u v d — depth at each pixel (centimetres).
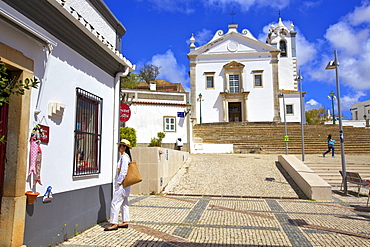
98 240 550
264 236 603
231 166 1633
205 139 2892
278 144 2708
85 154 631
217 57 3756
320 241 577
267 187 1244
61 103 531
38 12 470
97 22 707
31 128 463
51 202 510
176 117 2245
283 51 4412
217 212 834
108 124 738
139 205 912
